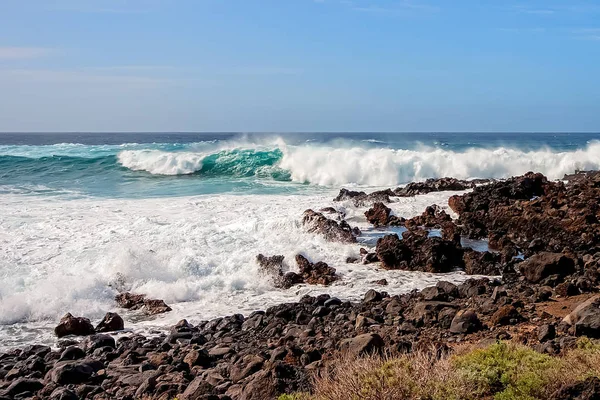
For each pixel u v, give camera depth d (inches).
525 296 481.1
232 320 474.3
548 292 472.1
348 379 264.2
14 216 848.9
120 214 872.3
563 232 730.8
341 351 339.0
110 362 394.9
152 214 872.3
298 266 631.2
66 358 406.3
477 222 820.6
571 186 957.2
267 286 592.4
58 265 612.7
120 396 331.6
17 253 653.3
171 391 326.0
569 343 319.6
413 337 386.9
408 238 678.5
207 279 593.0
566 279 517.0
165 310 526.6
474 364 270.4
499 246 728.3
